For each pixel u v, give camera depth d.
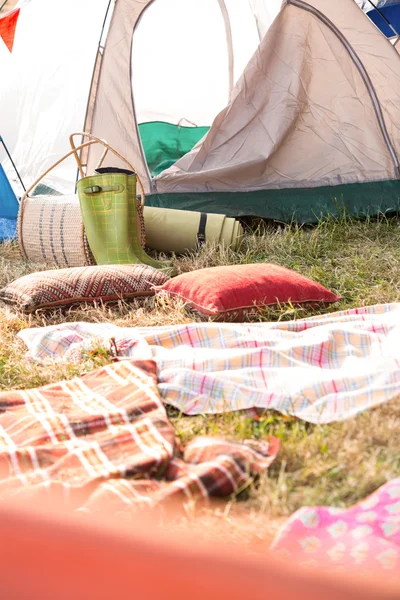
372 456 1.71
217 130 5.11
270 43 5.02
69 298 3.35
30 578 0.47
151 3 5.02
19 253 4.78
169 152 6.16
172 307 3.33
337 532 1.39
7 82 5.05
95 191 3.95
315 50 5.07
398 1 5.68
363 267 3.90
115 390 2.27
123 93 5.00
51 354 2.84
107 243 3.99
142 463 1.71
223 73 6.39
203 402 2.20
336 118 5.12
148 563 0.48
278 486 1.60
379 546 1.31
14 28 5.09
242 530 1.42
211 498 1.59
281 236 4.58
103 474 1.66
